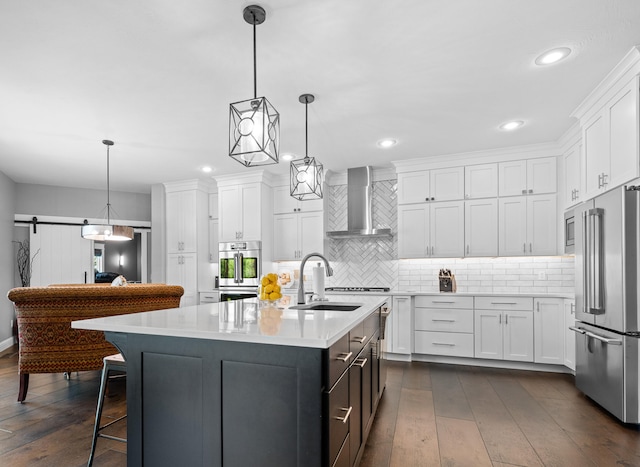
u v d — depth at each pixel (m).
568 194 3.87
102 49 2.27
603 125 2.83
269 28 2.08
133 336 1.62
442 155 4.52
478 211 4.39
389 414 2.76
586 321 3.02
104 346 3.07
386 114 3.29
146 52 2.31
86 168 5.05
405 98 2.98
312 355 1.34
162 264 5.98
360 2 1.88
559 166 4.07
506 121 3.47
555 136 3.89
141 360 1.61
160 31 2.10
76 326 1.70
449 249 4.50
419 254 4.63
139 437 1.59
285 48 2.28
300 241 5.29
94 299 3.01
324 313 2.01
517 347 3.97
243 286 5.21
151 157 4.56
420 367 4.09
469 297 4.18
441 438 2.37
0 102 2.99
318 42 2.22
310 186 2.80
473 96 2.95
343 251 5.34
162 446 1.55
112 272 7.05
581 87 2.79
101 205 6.38
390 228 4.89
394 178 5.17
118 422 2.62
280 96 2.93
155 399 1.57
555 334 3.82
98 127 3.56
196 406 1.50
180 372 1.53
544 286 4.38
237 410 1.43
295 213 5.35
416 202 4.68
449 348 4.23
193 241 5.69
